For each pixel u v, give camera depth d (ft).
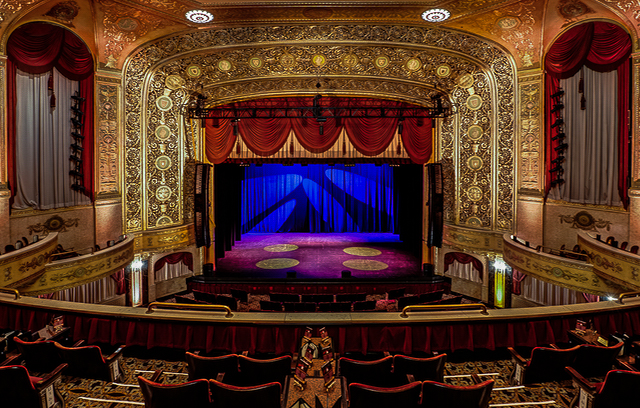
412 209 59.88
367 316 20.36
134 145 42.16
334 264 53.31
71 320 20.68
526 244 36.32
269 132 49.34
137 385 17.21
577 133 35.04
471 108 44.80
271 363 15.08
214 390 12.75
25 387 13.37
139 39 38.06
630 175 30.60
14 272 24.85
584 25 33.27
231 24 36.11
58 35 33.53
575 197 35.50
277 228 74.79
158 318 19.95
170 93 44.62
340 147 50.62
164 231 45.06
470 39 38.75
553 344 18.37
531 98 38.68
